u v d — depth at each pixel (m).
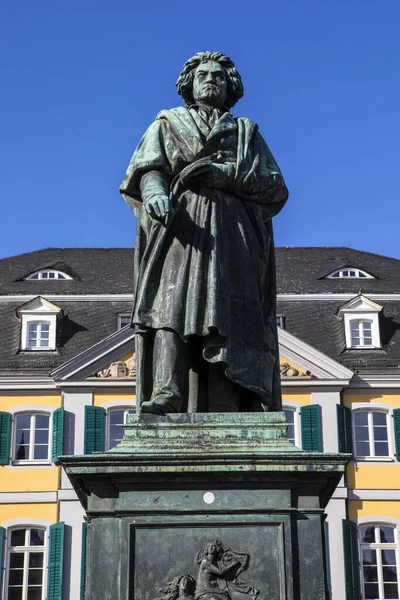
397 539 37.81
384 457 38.94
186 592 5.73
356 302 42.72
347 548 37.38
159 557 5.82
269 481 5.95
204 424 6.30
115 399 39.50
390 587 37.41
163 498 5.92
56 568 37.09
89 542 5.92
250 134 7.44
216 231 7.00
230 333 6.81
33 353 41.12
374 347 41.75
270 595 5.76
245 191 7.26
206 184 7.16
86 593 5.82
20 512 38.03
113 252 50.00
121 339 40.09
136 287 7.09
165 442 6.21
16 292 44.81
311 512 5.92
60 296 44.31
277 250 50.19
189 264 6.93
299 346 39.75
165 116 7.45
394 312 43.97
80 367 39.56
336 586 36.97
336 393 39.41
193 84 7.81
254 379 6.82
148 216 7.21
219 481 5.94
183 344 6.83
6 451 38.72
